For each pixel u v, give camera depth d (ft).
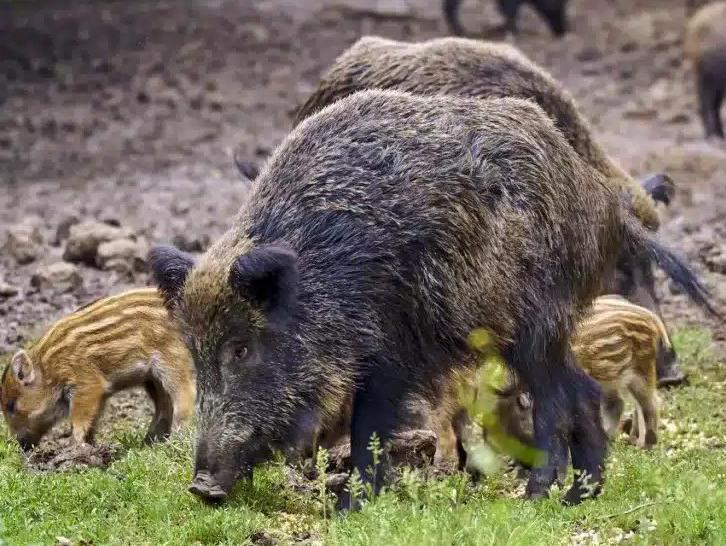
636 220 41.42
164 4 131.23
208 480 33.71
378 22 127.44
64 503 35.58
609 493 36.81
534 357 36.68
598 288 39.06
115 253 61.16
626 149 88.58
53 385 42.73
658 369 48.78
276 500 36.22
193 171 83.66
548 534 32.48
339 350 34.63
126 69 108.58
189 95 102.27
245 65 111.14
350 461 37.47
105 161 86.63
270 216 35.12
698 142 91.76
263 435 34.35
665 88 105.19
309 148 35.91
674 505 33.55
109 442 42.34
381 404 35.17
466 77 47.26
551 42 123.24
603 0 141.18
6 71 107.55
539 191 36.35
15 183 81.20
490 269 35.63
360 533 31.86
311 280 34.45
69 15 125.70
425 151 35.58
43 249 64.90
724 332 55.36
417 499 33.50
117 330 42.93
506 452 38.14
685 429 44.29
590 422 37.58
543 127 37.29
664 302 59.11
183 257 35.47
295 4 131.64
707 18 92.84
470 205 35.40
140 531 33.96
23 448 42.75
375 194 34.99
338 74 49.16
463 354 35.91
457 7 121.49
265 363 34.17
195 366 34.45
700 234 67.41
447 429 40.70
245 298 33.65
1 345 52.54
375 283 34.71
